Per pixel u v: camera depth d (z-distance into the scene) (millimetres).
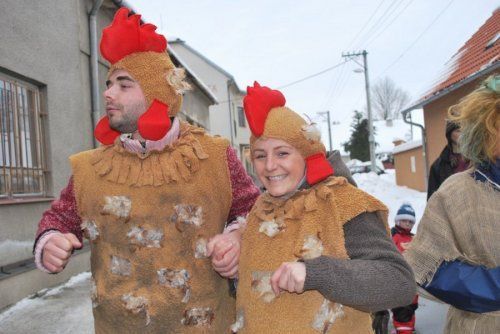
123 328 2008
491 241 1864
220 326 2084
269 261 1738
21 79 6086
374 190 19688
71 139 7223
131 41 2014
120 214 1985
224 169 2102
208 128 22578
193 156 2020
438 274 1949
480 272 1854
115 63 2037
